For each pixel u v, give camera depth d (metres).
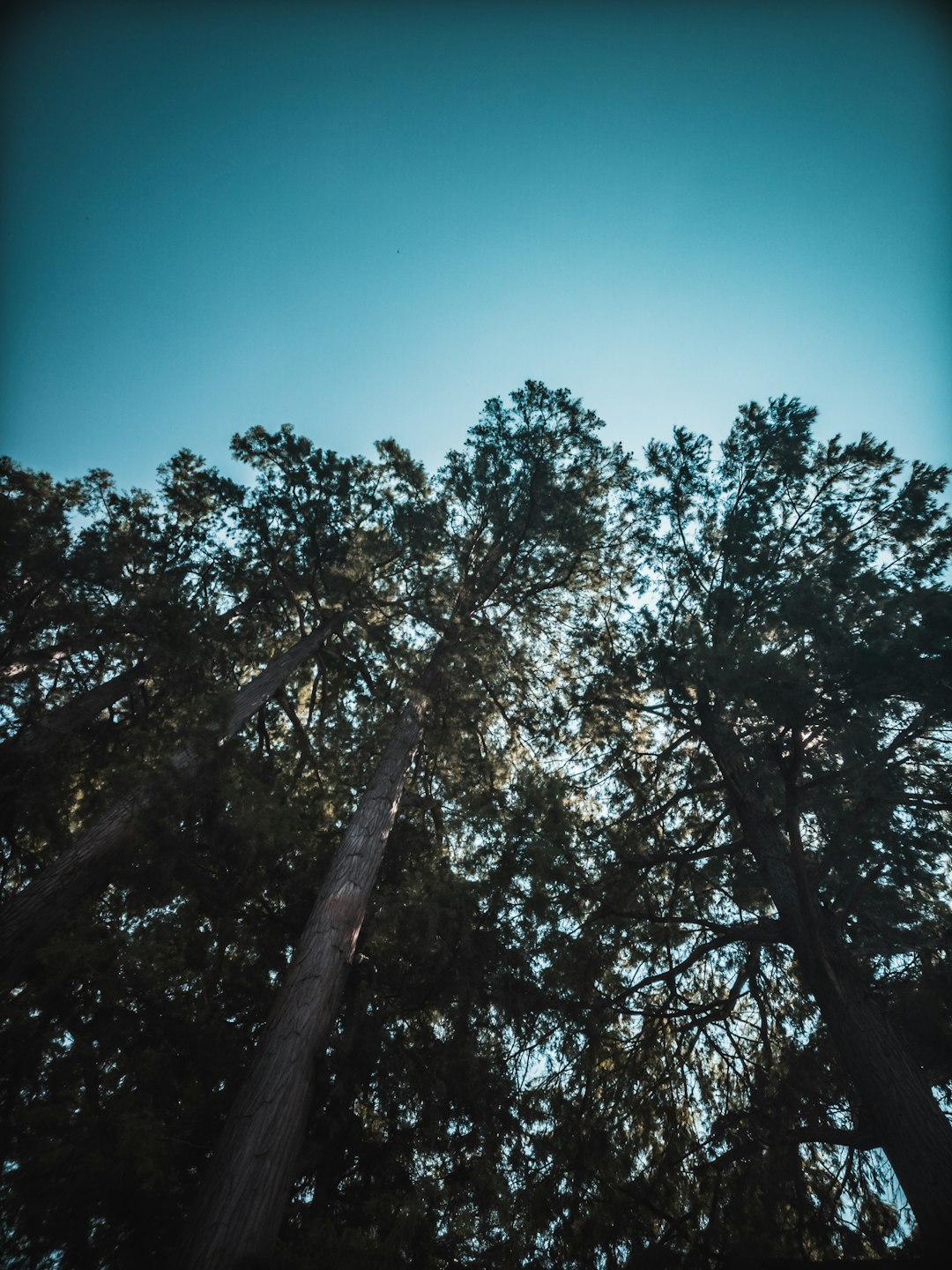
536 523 10.75
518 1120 5.88
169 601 7.48
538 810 6.58
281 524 10.36
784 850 7.25
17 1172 4.28
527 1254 4.88
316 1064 5.07
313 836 7.63
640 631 8.30
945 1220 4.33
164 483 10.75
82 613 7.25
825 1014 5.89
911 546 7.81
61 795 7.39
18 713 7.43
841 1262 4.48
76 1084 4.87
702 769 8.38
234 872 6.76
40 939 5.57
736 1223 5.14
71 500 10.43
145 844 6.07
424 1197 4.96
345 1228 4.13
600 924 7.15
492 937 6.54
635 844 8.04
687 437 9.35
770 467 9.10
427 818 9.20
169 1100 5.06
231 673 9.32
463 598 11.23
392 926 6.65
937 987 5.85
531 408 10.59
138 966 5.24
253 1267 3.68
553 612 11.81
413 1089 5.81
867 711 5.89
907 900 6.84
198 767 6.87
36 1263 4.25
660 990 7.95
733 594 8.38
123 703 9.38
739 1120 6.10
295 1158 4.53
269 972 6.75
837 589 6.34
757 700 5.71
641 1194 5.71
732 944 7.91
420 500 11.70
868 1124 5.77
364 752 10.20
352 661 11.66
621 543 11.31
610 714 9.27
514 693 10.84
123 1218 4.38
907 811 6.65
